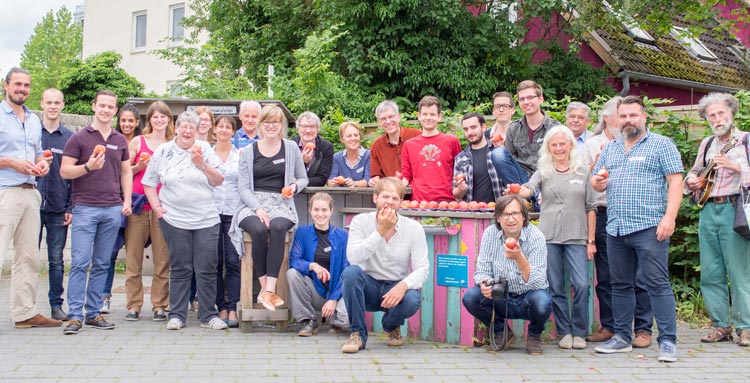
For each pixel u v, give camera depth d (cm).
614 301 537
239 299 628
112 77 1869
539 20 1455
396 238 533
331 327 593
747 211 541
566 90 1437
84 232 585
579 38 1416
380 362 486
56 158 630
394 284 537
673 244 752
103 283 602
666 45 1773
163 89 2414
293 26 1456
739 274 564
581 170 546
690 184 588
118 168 606
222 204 637
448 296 559
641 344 551
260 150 593
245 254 589
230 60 1548
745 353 532
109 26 2558
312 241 586
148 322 629
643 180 516
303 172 609
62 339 545
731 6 1864
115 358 484
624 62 1520
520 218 507
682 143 721
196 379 431
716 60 1852
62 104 635
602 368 478
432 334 567
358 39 1279
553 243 546
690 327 645
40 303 726
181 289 604
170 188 600
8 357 480
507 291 514
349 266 525
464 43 1330
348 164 711
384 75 1329
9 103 571
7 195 563
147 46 2462
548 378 448
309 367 467
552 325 583
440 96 1316
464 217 549
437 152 622
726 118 563
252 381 428
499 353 522
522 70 1397
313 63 1142
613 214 527
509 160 584
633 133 521
